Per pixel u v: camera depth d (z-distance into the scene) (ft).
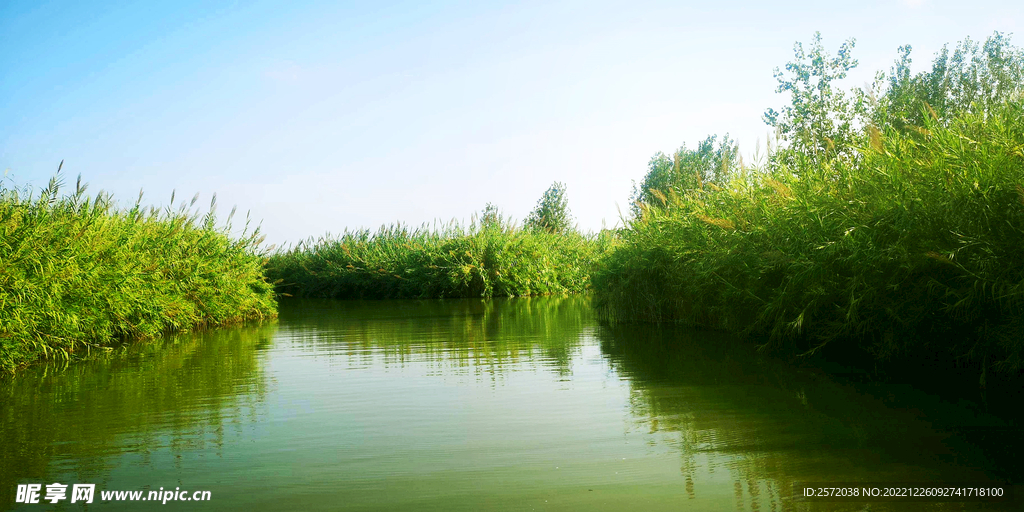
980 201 12.32
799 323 15.64
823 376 14.37
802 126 30.66
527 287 55.21
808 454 9.05
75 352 20.53
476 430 10.68
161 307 24.98
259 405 12.64
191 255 28.91
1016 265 11.75
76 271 19.12
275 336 24.91
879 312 14.89
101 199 24.76
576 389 13.75
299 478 8.52
